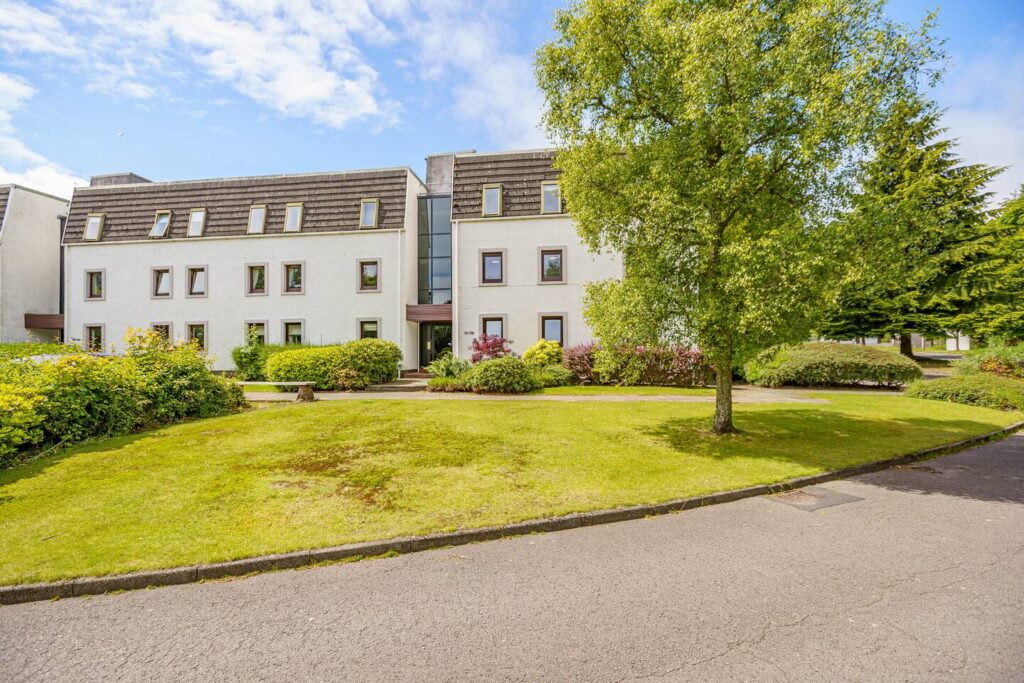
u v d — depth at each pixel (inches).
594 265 839.7
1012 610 135.2
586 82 322.3
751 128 285.6
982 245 909.2
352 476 253.3
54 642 125.5
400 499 220.2
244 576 160.4
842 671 109.0
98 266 951.0
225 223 933.8
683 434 358.6
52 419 311.1
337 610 138.7
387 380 764.0
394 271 891.4
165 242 936.9
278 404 511.5
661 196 287.1
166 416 400.5
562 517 200.2
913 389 576.7
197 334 923.4
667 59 306.2
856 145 277.7
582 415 431.5
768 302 266.1
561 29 327.0
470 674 109.3
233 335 917.8
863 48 265.0
